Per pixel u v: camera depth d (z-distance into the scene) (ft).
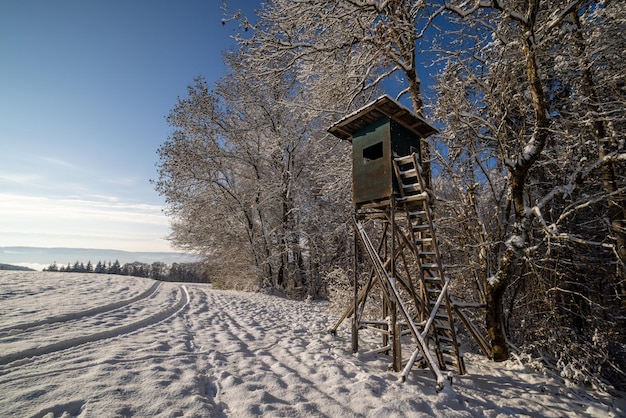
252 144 60.95
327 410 10.79
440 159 25.14
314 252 57.00
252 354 16.48
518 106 24.02
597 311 24.07
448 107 24.09
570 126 21.86
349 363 15.90
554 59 23.79
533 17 18.92
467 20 24.04
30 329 15.34
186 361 13.79
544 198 19.42
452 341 17.39
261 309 34.12
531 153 19.63
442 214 28.71
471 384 15.52
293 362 15.56
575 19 22.03
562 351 19.48
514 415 12.84
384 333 18.74
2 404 8.57
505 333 22.09
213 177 57.47
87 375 10.83
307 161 56.24
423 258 21.01
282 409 10.39
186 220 58.80
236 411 10.01
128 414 8.89
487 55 26.81
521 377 17.34
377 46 24.72
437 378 13.73
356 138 20.17
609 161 17.94
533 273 22.40
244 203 59.21
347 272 41.01
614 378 21.53
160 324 20.30
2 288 24.84
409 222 17.95
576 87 23.35
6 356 11.63
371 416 10.64
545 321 20.98
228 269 59.36
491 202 30.37
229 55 51.42
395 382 13.85
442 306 19.30
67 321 17.60
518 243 19.86
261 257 57.26
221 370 13.29
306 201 57.93
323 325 27.40
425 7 24.62
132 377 11.19
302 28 26.76
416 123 19.24
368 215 20.65
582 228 26.61
